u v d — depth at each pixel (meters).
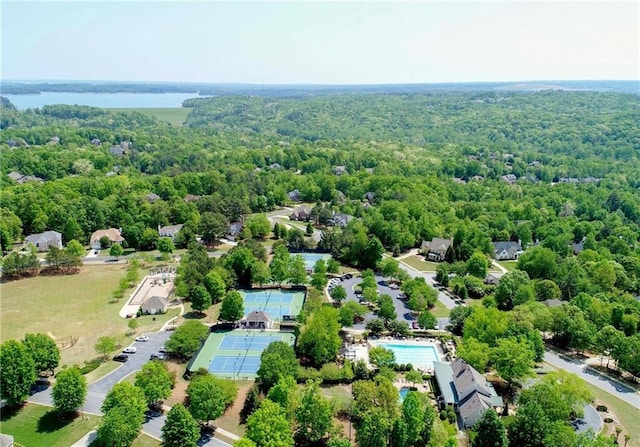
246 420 83.19
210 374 95.12
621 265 148.50
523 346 92.69
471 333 103.75
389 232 180.38
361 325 119.19
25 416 83.56
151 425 81.38
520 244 185.38
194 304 122.75
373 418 74.44
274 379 88.62
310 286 143.25
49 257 149.75
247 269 143.62
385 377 84.75
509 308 129.12
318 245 172.75
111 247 166.12
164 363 99.69
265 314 119.62
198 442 77.38
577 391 82.19
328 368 95.31
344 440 71.06
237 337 113.25
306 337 100.88
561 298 130.62
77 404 82.31
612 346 99.69
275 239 186.50
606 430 81.81
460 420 82.81
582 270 141.00
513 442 73.81
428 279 151.62
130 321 112.75
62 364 99.81
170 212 195.75
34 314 121.88
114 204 199.62
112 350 104.44
